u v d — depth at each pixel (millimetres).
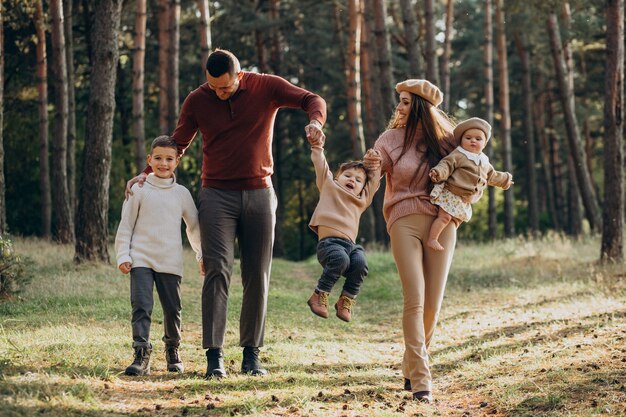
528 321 9141
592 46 29703
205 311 5637
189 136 5844
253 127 5668
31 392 4480
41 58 20078
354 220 5367
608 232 14672
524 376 5824
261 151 5711
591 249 18406
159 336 7523
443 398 5465
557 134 34750
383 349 8023
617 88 14570
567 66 25906
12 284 9633
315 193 39562
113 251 15578
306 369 6438
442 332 8922
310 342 7965
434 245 5207
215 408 4699
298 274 16047
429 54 18734
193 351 6828
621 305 9398
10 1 16922
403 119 5477
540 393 5172
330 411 4762
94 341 6715
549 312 9672
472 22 35656
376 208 24812
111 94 13297
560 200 36219
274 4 29109
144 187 5672
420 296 5203
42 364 5520
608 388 5137
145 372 5586
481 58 34406
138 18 18453
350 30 23656
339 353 7441
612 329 7559
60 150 18156
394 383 5977
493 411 4910
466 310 10711
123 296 10062
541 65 31297
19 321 7941
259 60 29609
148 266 5629
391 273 14641
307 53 31219
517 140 39594
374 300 12188
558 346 6992
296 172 35000
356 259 5227
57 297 9617
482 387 5668
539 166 41625
